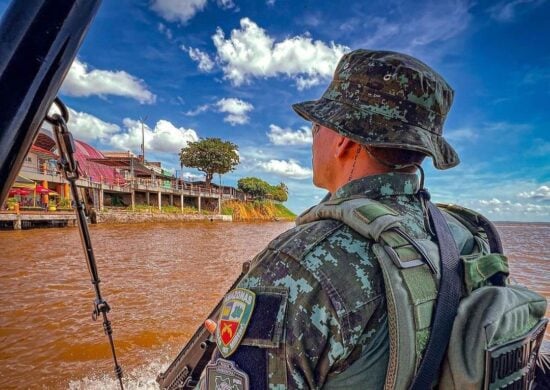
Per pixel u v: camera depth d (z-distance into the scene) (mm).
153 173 52094
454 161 1043
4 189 587
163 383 1540
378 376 720
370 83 952
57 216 27188
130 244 18656
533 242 24516
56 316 6352
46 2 556
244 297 778
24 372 4344
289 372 708
